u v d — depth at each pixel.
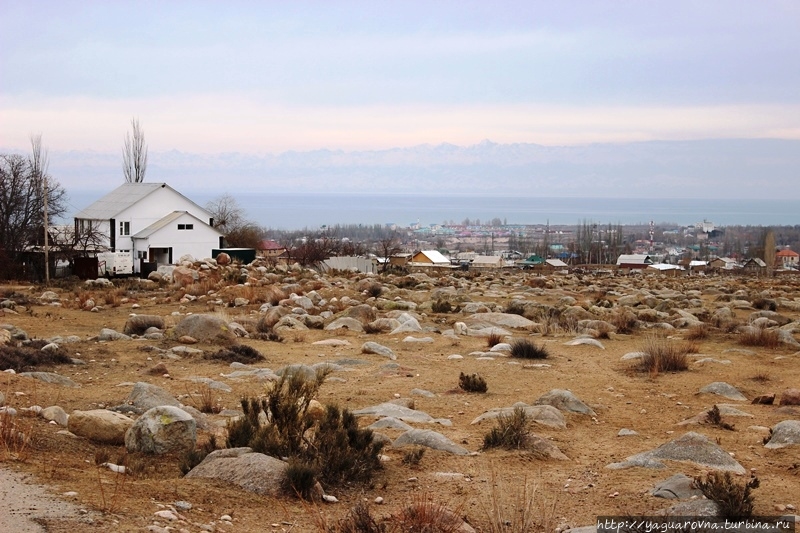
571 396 14.38
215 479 8.98
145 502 7.85
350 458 9.73
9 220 52.94
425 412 14.09
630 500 8.93
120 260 57.25
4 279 48.84
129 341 20.89
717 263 123.44
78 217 65.44
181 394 14.83
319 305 32.41
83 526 6.82
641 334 26.56
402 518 8.09
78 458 9.73
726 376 18.17
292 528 7.74
